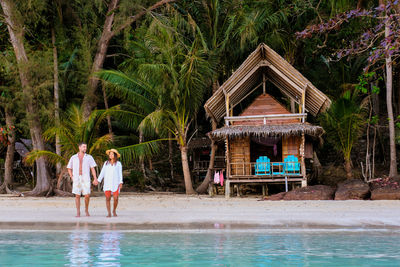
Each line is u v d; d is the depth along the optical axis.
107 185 11.05
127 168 28.70
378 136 28.47
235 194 20.47
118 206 14.26
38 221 10.33
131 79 21.59
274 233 8.18
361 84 20.44
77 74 24.80
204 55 22.44
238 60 25.58
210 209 12.90
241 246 6.81
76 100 26.81
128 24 22.58
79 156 11.36
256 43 24.44
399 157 27.69
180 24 23.50
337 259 5.75
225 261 5.69
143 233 8.29
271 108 19.30
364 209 12.30
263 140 19.39
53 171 28.58
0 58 21.12
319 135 18.41
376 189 15.64
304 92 18.33
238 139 19.16
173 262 5.66
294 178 18.36
